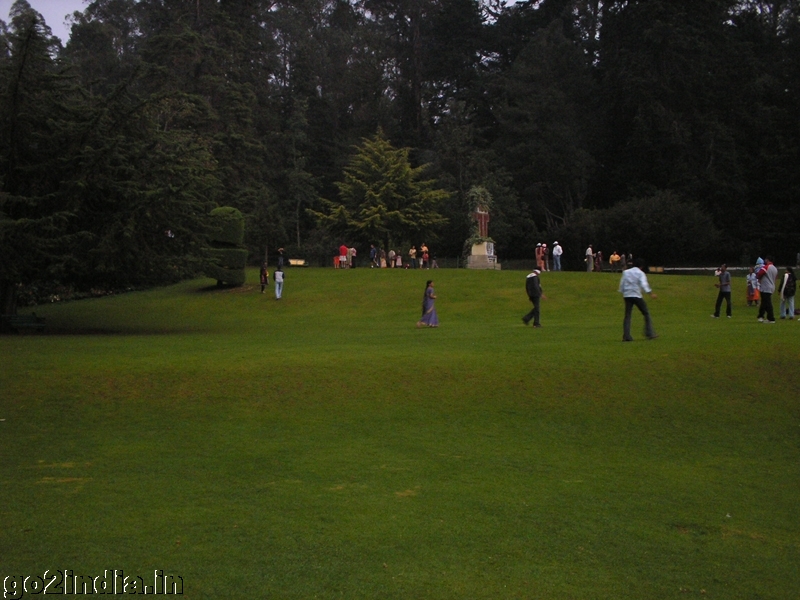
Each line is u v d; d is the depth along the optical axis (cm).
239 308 3838
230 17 7800
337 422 1392
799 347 1728
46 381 1549
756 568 900
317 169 8744
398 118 9538
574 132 7619
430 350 1850
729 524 1022
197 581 816
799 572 894
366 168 6650
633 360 1675
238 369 1638
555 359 1692
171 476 1134
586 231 6744
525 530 974
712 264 6594
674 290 3819
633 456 1275
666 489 1137
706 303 3472
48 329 3011
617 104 7594
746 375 1600
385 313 3588
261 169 7419
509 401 1494
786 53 7394
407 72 9688
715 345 1769
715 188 6769
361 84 9131
